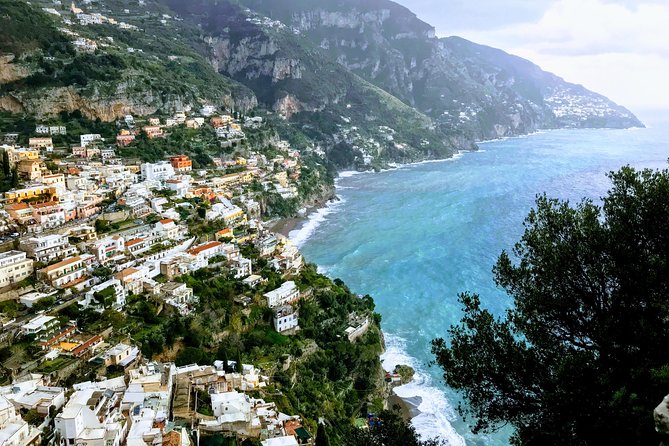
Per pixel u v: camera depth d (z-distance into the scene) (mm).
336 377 116812
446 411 109062
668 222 31688
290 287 136250
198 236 162375
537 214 40844
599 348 33625
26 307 105688
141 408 75875
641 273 31531
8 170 159375
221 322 117812
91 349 95688
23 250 121250
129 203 164625
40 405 72250
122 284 117250
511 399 36625
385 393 116312
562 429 30500
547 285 37125
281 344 117625
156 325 109688
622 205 34812
